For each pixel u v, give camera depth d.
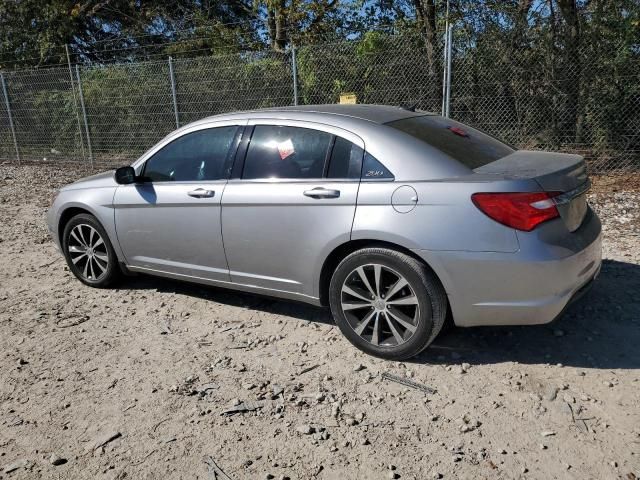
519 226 3.37
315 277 4.04
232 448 3.08
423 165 3.69
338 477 2.84
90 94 13.04
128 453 3.07
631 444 2.97
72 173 12.80
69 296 5.30
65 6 17.92
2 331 4.57
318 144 4.06
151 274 5.07
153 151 4.91
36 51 18.47
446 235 3.49
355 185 3.80
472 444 3.03
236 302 5.00
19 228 8.02
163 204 4.68
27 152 14.49
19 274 6.00
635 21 8.37
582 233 3.66
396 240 3.62
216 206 4.39
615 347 3.92
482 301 3.51
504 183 3.40
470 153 3.92
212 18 17.81
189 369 3.89
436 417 3.26
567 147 9.09
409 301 3.68
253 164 4.31
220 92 11.31
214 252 4.51
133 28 18.64
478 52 9.08
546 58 8.91
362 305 3.88
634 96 8.62
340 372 3.77
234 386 3.66
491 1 9.44
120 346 4.26
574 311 4.46
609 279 5.05
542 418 3.21
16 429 3.31
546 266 3.36
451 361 3.85
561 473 2.80
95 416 3.40
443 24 10.05
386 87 9.70
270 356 4.03
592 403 3.33
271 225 4.14
